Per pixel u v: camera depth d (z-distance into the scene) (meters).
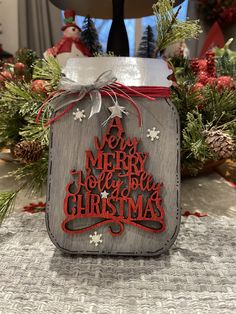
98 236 0.33
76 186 0.33
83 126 0.33
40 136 0.41
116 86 0.33
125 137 0.33
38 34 1.66
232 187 0.52
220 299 0.26
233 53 0.73
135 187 0.33
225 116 0.47
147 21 1.58
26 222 0.38
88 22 0.66
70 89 0.32
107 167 0.33
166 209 0.33
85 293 0.26
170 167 0.33
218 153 0.41
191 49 1.49
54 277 0.29
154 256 0.33
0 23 1.85
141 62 0.33
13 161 0.62
